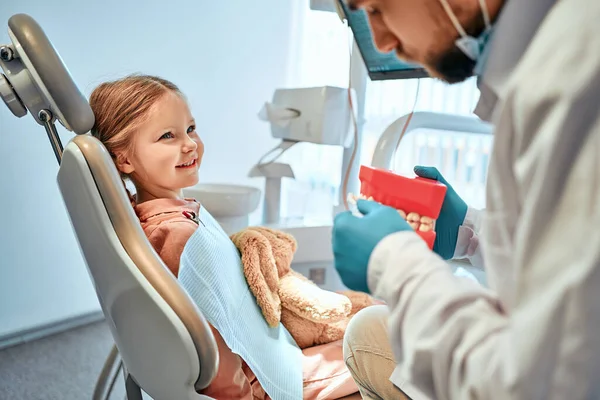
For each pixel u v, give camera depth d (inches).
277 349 38.5
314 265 69.5
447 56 19.8
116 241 28.8
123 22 79.8
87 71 77.3
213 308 32.6
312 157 87.1
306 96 66.6
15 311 72.6
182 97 39.1
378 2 21.1
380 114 72.9
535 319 15.3
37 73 29.5
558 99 14.9
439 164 67.1
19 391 58.3
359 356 29.8
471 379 17.0
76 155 29.0
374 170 24.5
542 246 15.4
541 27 16.4
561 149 14.9
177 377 29.3
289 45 99.0
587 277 14.4
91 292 81.7
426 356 18.1
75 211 29.6
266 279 42.1
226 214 66.1
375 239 19.9
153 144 37.2
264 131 98.9
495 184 17.5
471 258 32.4
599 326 14.7
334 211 71.1
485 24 18.5
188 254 33.7
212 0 88.7
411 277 18.8
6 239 71.0
